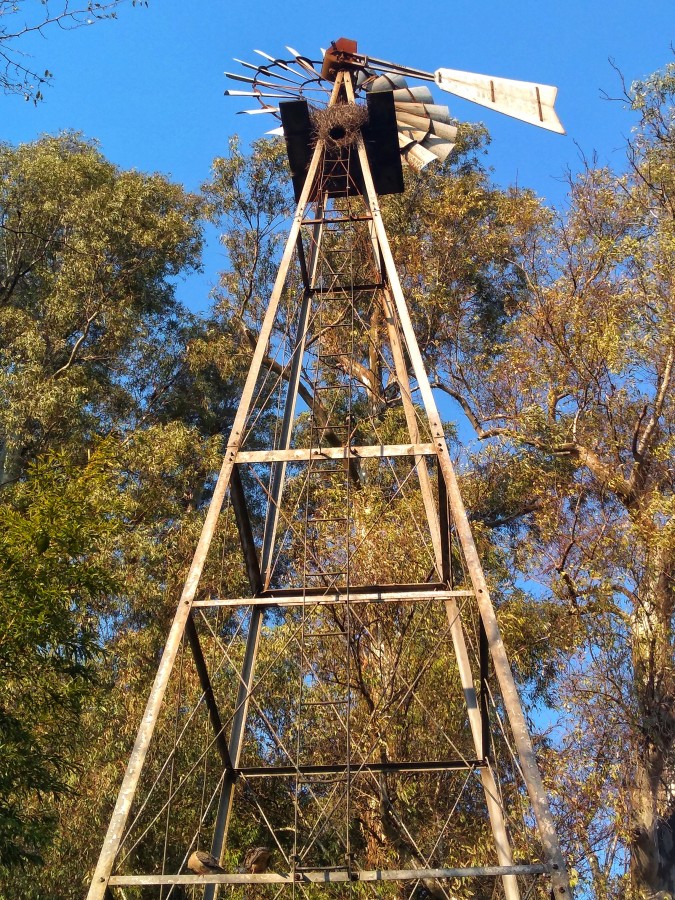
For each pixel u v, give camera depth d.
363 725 11.22
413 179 19.11
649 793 11.12
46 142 21.16
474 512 14.41
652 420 13.09
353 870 6.21
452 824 11.39
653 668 11.67
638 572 12.13
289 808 12.15
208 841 11.92
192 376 20.14
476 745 8.23
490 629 6.91
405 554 11.60
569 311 13.96
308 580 12.28
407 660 11.48
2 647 8.48
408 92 11.94
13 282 19.53
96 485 10.19
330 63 11.84
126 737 11.99
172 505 16.23
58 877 10.97
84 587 9.51
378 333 16.75
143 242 18.91
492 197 18.64
